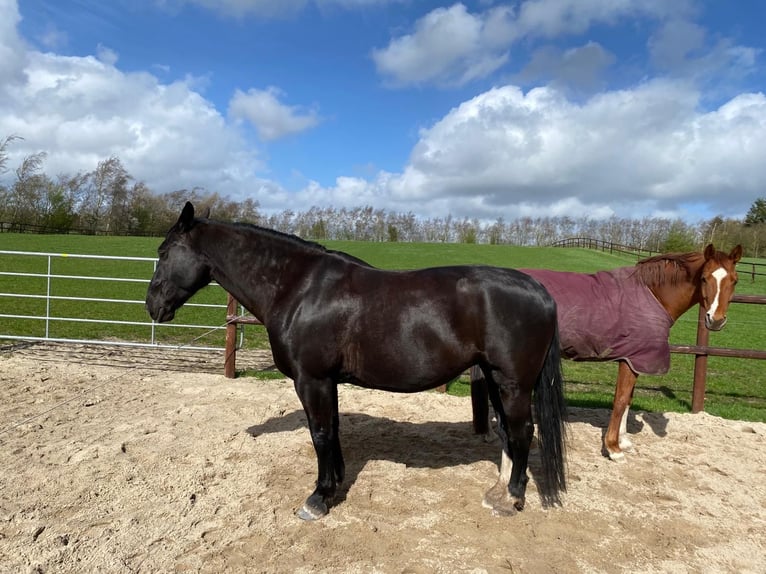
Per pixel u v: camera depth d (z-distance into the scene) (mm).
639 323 3863
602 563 2703
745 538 3006
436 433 4637
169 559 2615
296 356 2967
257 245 3170
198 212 3660
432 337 2836
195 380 6207
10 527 2854
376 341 2861
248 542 2785
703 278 3865
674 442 4594
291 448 4121
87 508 3094
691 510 3330
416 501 3309
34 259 22859
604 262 33750
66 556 2605
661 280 4086
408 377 2902
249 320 6254
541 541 2879
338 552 2709
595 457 4227
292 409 5129
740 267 32812
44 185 47188
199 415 4922
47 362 6816
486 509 3209
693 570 2676
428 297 2871
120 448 3973
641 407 5754
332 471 3107
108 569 2521
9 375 6059
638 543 2908
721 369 8820
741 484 3740
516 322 2863
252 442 4230
